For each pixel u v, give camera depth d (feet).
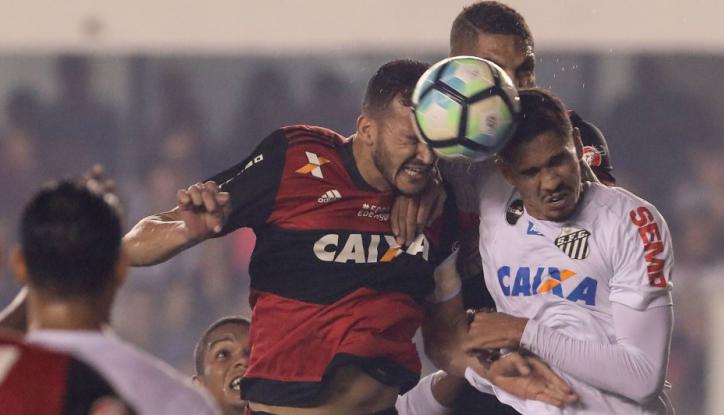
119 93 149.48
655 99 146.00
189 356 138.51
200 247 140.97
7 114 149.38
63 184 41.52
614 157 147.23
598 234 56.34
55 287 39.99
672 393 134.82
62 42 135.85
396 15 132.05
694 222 146.00
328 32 133.18
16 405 37.68
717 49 131.44
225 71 148.87
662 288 56.08
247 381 58.23
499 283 58.44
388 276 57.21
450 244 59.06
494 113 53.16
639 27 131.64
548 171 54.65
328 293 56.80
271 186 56.54
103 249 40.45
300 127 57.72
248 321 67.05
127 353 39.68
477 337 57.21
